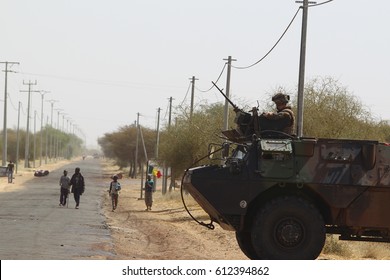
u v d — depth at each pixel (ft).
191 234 224.74
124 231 228.02
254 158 112.78
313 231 111.14
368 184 112.06
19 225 225.56
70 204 370.32
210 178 112.27
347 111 269.23
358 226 112.98
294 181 111.75
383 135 282.56
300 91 227.20
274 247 111.04
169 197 448.65
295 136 116.26
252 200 112.47
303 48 228.43
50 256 140.56
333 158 112.27
